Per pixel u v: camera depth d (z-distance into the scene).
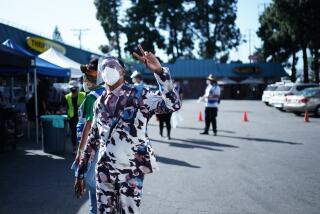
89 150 3.22
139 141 2.92
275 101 24.31
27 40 23.38
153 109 2.89
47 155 8.80
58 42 29.44
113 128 2.91
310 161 8.05
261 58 66.38
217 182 6.30
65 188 6.00
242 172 7.04
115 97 2.96
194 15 65.69
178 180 6.45
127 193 2.92
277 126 15.25
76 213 4.86
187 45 65.94
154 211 4.86
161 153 9.08
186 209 4.94
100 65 3.07
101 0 61.41
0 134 9.06
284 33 41.47
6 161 8.12
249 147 9.95
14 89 16.12
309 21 36.66
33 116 11.55
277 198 5.39
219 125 15.79
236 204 5.12
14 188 6.01
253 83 54.28
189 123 16.84
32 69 11.59
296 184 6.15
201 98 12.86
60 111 13.44
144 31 60.81
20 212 4.89
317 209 4.91
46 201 5.34
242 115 21.41
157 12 62.50
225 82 53.31
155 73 2.78
